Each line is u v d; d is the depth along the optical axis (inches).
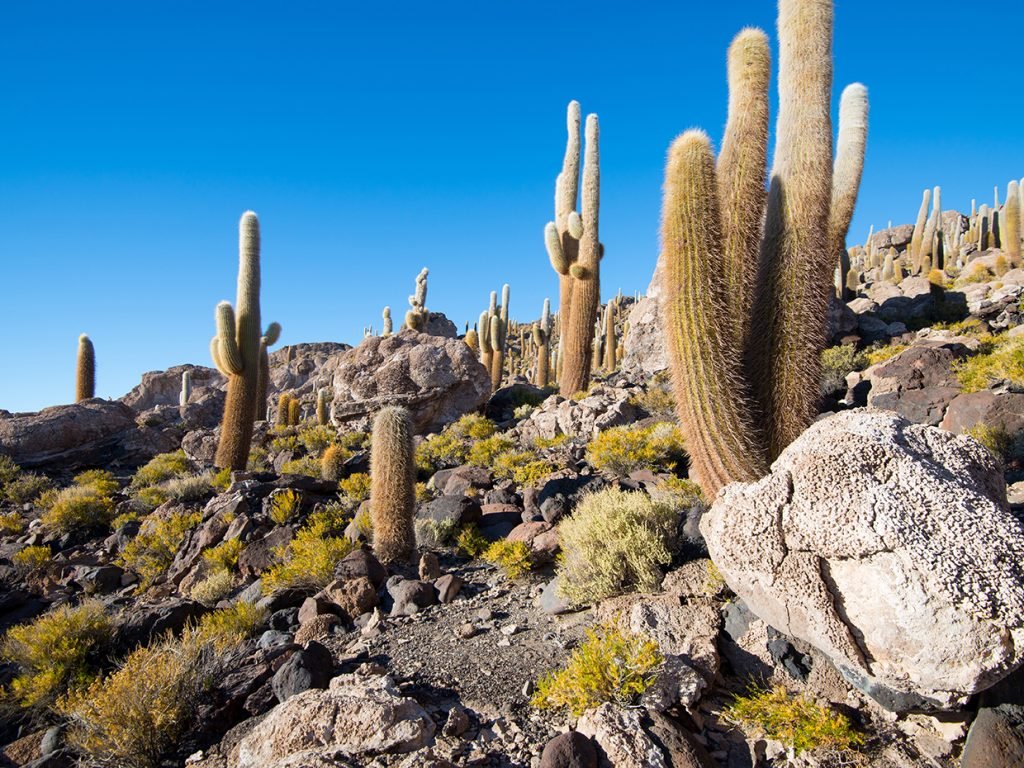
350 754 155.6
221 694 205.9
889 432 168.2
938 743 147.9
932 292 880.3
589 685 168.1
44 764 194.7
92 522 512.1
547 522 353.4
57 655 251.6
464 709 185.3
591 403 592.4
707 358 222.7
